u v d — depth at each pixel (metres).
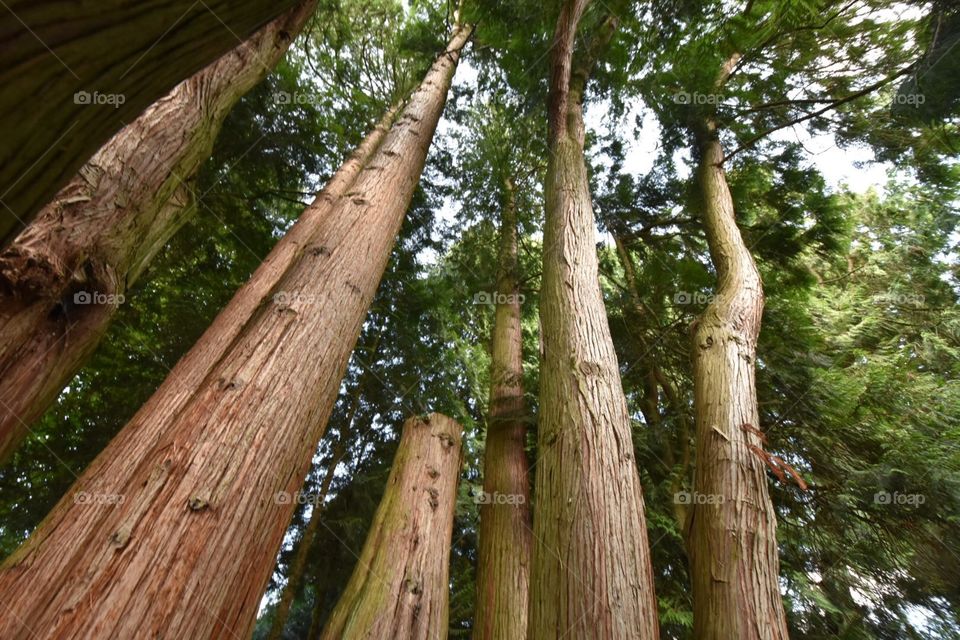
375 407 8.34
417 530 3.50
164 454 1.74
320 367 2.41
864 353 6.59
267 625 10.27
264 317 2.46
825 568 5.27
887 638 4.88
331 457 8.14
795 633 5.03
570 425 2.87
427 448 4.25
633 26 7.31
